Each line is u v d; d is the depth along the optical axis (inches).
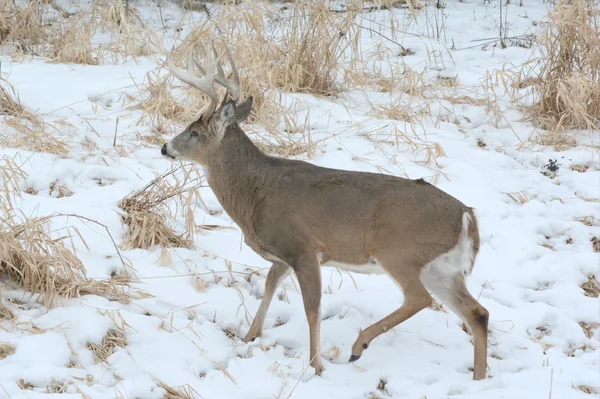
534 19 927.0
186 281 452.8
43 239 430.3
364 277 481.4
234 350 401.1
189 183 542.3
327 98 698.8
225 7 720.3
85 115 618.5
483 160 618.2
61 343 380.8
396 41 841.5
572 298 473.1
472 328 388.8
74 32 743.7
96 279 440.8
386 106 693.3
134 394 355.6
